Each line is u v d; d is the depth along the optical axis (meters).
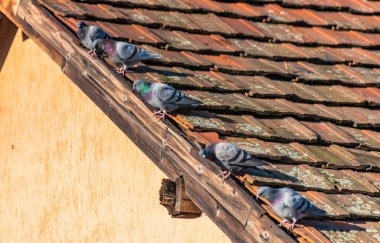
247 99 11.69
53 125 14.91
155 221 12.61
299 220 9.34
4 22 15.41
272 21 14.39
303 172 10.30
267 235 9.21
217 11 14.01
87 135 14.03
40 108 15.30
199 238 11.85
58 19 12.38
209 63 12.37
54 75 14.89
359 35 14.73
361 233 9.39
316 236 9.11
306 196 9.84
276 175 10.03
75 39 11.80
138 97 10.78
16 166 16.00
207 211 9.97
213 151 9.81
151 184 12.65
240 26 13.89
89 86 11.69
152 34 12.73
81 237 14.16
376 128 12.09
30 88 15.60
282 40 13.86
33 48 15.47
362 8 15.60
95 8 12.95
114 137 13.39
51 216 14.97
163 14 13.49
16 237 15.97
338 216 9.57
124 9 13.26
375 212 9.83
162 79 11.47
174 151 10.33
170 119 10.71
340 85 13.05
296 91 12.40
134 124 10.93
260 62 12.95
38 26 12.52
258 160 9.83
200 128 10.53
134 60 11.33
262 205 9.45
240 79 12.29
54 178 14.89
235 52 13.01
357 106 12.55
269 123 11.30
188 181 10.20
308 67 13.30
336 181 10.32
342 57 13.84
